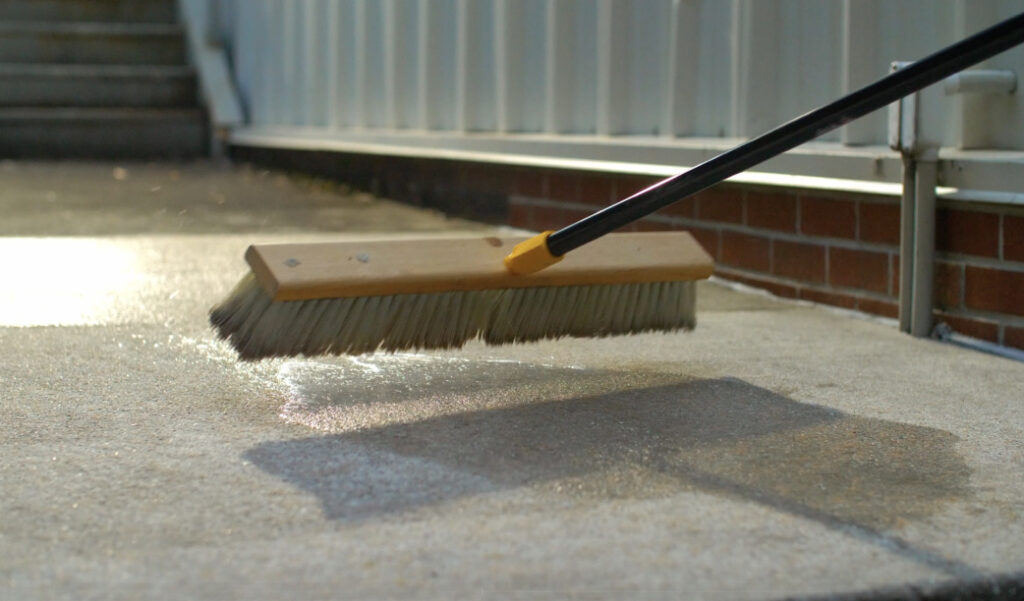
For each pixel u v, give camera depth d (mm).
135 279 2809
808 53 2658
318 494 1305
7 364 1910
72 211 4199
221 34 6648
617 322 1877
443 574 1084
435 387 1809
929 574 1107
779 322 2430
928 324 2277
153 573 1084
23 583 1061
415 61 4473
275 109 5941
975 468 1448
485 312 1759
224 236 3662
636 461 1446
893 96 1326
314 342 1612
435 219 4262
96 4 6910
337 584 1061
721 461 1455
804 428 1614
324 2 5246
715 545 1168
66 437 1516
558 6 3496
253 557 1123
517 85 3771
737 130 2828
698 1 2975
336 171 5277
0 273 2846
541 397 1760
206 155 6676
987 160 2123
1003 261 2143
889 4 2455
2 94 6336
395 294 1643
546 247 1643
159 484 1336
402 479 1359
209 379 1834
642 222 3256
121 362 1939
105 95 6543
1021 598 1111
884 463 1462
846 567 1118
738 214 2863
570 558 1126
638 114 3262
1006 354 2125
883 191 2346
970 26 2258
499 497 1302
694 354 2102
